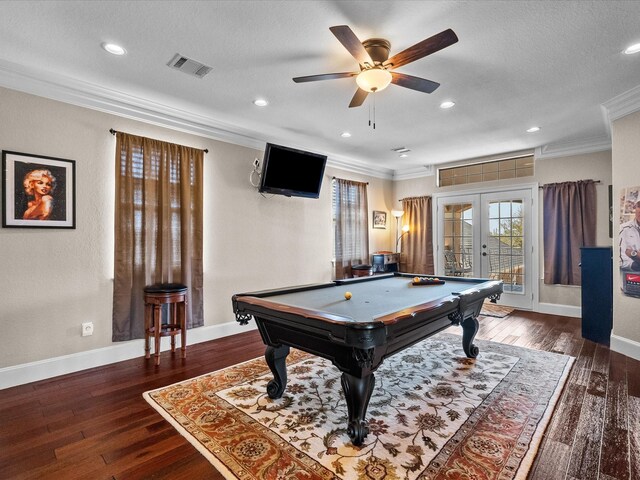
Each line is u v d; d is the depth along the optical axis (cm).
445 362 319
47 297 292
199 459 182
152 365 318
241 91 317
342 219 573
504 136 461
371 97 331
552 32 224
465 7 199
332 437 200
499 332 417
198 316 388
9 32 225
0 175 270
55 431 208
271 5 197
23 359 280
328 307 225
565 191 491
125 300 330
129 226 334
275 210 475
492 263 573
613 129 348
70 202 303
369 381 194
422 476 166
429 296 268
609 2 195
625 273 335
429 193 649
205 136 400
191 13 205
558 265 502
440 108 358
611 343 350
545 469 171
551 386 266
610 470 170
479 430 206
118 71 279
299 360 330
